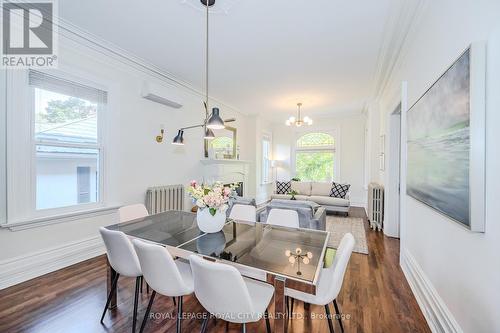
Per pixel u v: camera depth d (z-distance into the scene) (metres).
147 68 3.43
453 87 1.35
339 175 6.83
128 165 3.28
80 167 2.79
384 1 2.02
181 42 2.76
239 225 2.22
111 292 1.82
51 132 2.51
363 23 2.34
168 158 3.94
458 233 1.39
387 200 3.83
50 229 2.48
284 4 2.07
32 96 2.33
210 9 2.14
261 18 2.27
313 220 2.83
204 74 3.71
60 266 2.55
